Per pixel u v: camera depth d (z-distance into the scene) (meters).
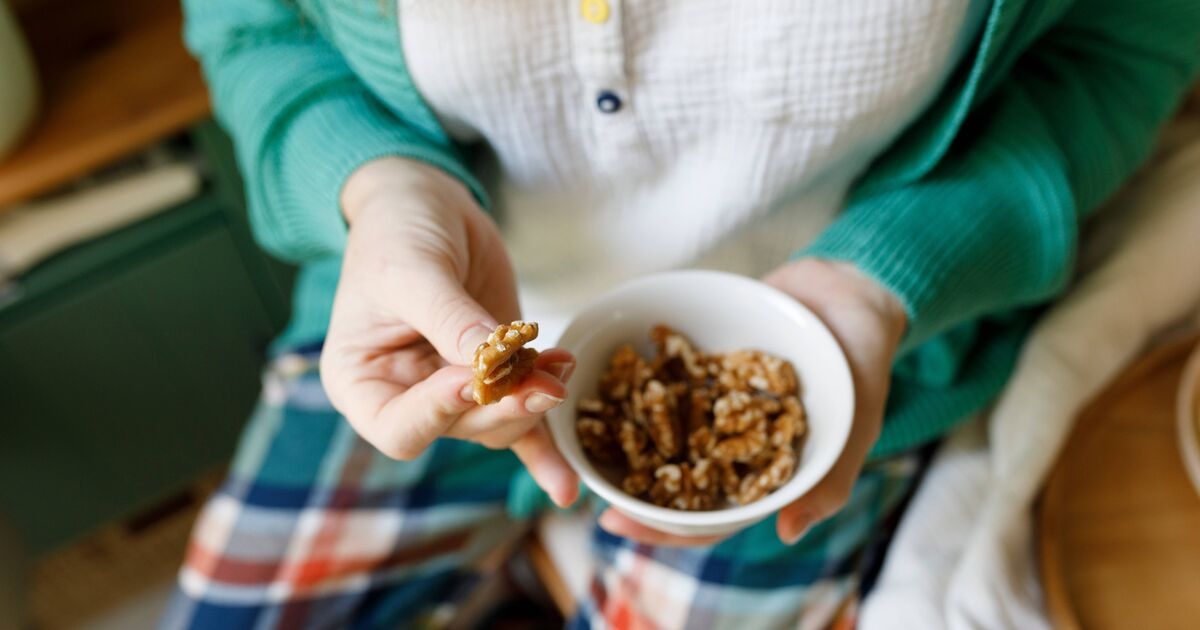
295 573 0.71
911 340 0.57
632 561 0.67
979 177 0.59
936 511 0.65
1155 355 0.67
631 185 0.62
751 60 0.55
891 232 0.57
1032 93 0.64
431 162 0.58
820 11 0.53
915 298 0.55
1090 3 0.62
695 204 0.62
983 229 0.58
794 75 0.55
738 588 0.64
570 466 0.51
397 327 0.50
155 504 1.15
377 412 0.49
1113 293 0.68
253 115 0.63
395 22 0.56
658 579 0.65
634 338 0.56
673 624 0.64
